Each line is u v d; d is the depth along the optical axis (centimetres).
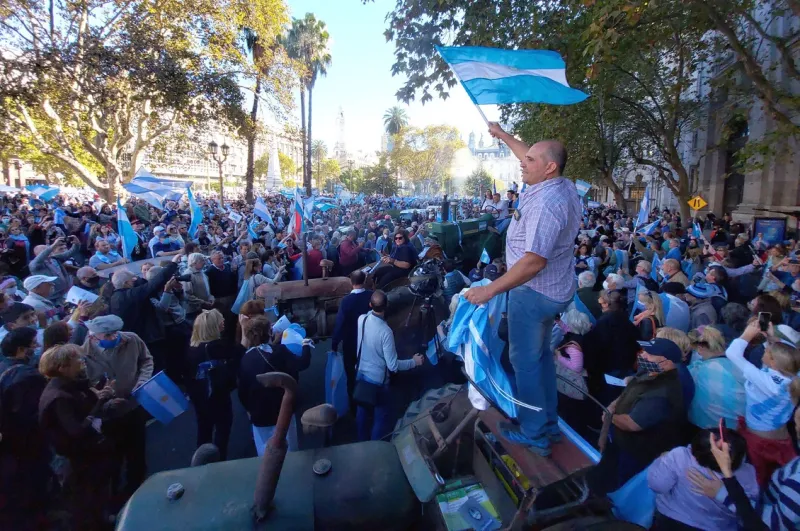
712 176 2653
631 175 4175
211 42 1984
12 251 992
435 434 267
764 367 296
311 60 3656
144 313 543
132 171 2417
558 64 303
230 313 706
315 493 196
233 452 487
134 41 1725
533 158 221
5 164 4341
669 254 988
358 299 506
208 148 2661
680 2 865
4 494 305
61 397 310
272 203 3669
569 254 220
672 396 313
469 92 292
